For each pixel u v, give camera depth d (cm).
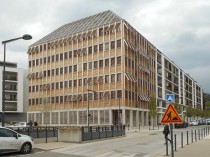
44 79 8038
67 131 2714
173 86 10800
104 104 6681
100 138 3070
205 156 1622
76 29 7644
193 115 11712
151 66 8306
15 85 9169
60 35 7862
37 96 8175
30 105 8344
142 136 3781
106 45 6800
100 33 6938
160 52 9281
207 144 2341
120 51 6550
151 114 6606
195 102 15750
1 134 1794
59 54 7738
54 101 7731
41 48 8200
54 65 7831
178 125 6162
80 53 7225
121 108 6406
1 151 1766
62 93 7562
